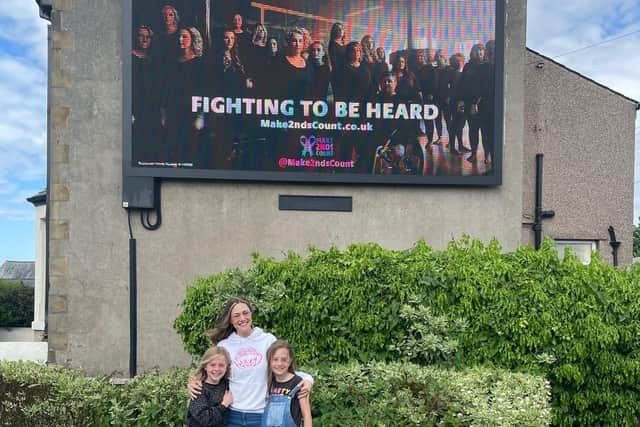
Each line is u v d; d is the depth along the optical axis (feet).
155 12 22.72
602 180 29.30
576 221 28.96
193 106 22.86
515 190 24.86
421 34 23.91
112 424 12.49
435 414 11.78
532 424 11.64
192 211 23.30
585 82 29.32
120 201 22.94
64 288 22.57
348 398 12.39
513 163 24.86
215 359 11.19
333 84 23.48
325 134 23.44
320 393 12.43
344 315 15.51
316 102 23.40
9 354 28.40
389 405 12.00
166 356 22.81
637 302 15.47
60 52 22.95
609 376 15.47
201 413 10.82
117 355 22.65
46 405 12.98
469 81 24.12
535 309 15.24
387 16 23.77
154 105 22.70
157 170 22.66
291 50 23.31
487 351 15.28
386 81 23.72
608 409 15.62
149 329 22.84
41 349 29.91
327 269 15.81
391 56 23.76
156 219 23.09
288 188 23.79
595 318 15.10
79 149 22.91
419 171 23.89
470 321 15.43
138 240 23.00
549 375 15.30
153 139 22.68
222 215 23.45
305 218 23.84
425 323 14.92
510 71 24.95
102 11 23.16
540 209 28.27
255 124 23.16
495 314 15.30
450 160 24.04
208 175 22.90
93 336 22.58
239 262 23.47
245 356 11.62
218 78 22.97
